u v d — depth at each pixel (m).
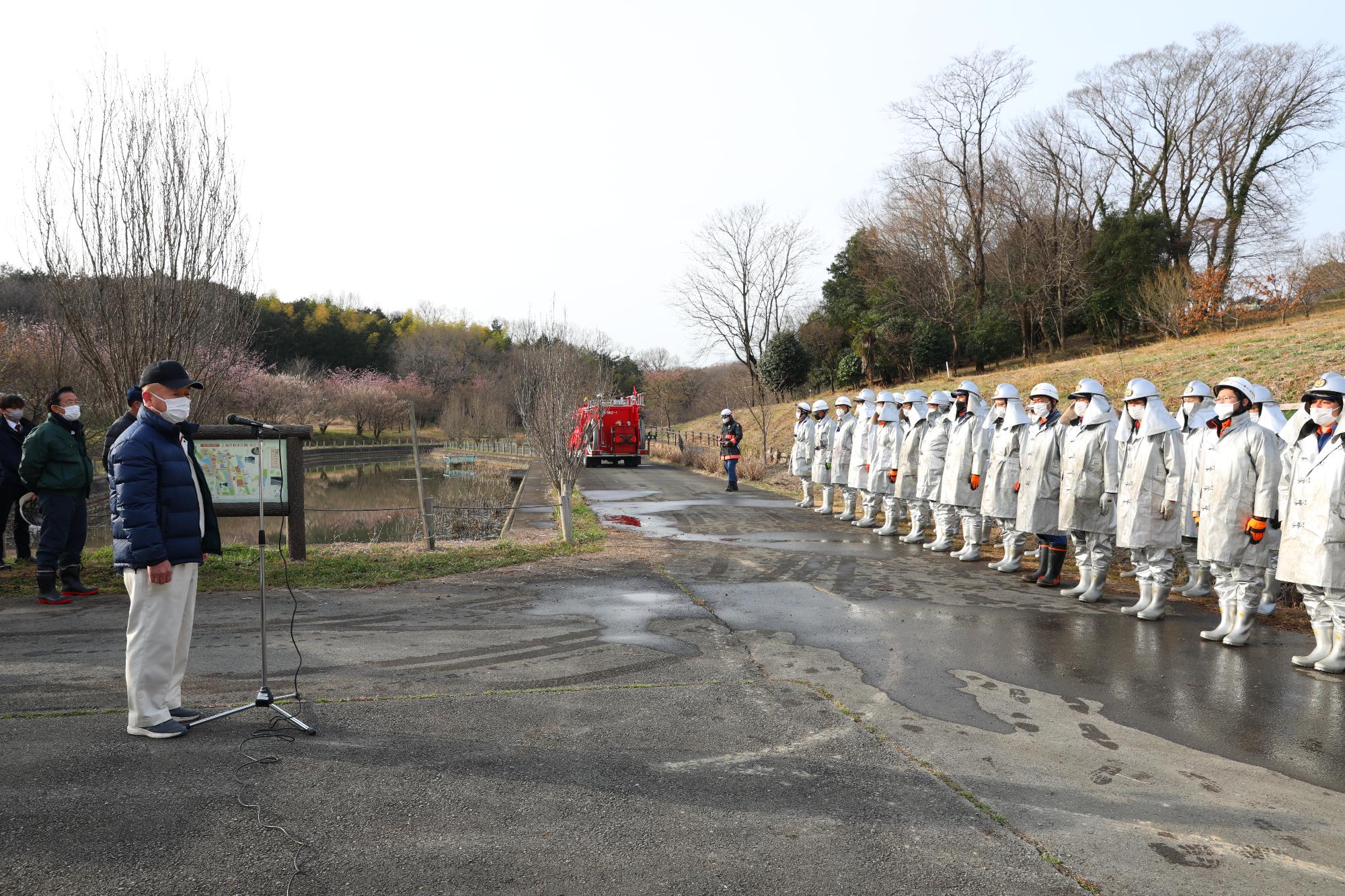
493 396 67.69
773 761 4.62
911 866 3.50
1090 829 3.88
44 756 4.50
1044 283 41.62
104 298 11.06
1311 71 43.59
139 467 4.67
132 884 3.23
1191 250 44.78
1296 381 19.17
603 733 5.00
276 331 74.94
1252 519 7.34
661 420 70.94
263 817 3.82
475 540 13.55
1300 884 3.43
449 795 4.11
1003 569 11.10
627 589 9.39
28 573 9.87
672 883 3.32
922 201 46.91
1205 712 5.62
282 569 10.03
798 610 8.50
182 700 5.45
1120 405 22.02
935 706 5.62
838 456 16.73
